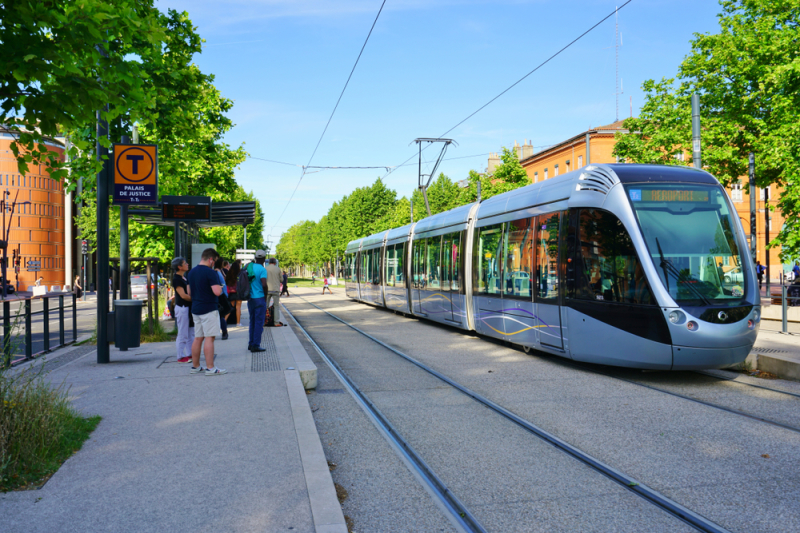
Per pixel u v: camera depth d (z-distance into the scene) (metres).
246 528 3.45
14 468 4.26
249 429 5.51
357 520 3.98
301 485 4.12
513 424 6.42
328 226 89.75
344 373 9.63
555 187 10.45
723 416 6.58
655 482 4.62
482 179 42.34
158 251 22.42
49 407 5.06
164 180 15.03
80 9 4.74
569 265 9.69
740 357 8.22
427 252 17.88
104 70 5.18
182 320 9.75
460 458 5.29
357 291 29.66
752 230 20.86
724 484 4.55
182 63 9.73
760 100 22.58
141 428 5.56
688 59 24.59
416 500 4.34
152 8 5.99
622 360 8.75
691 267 8.41
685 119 23.70
